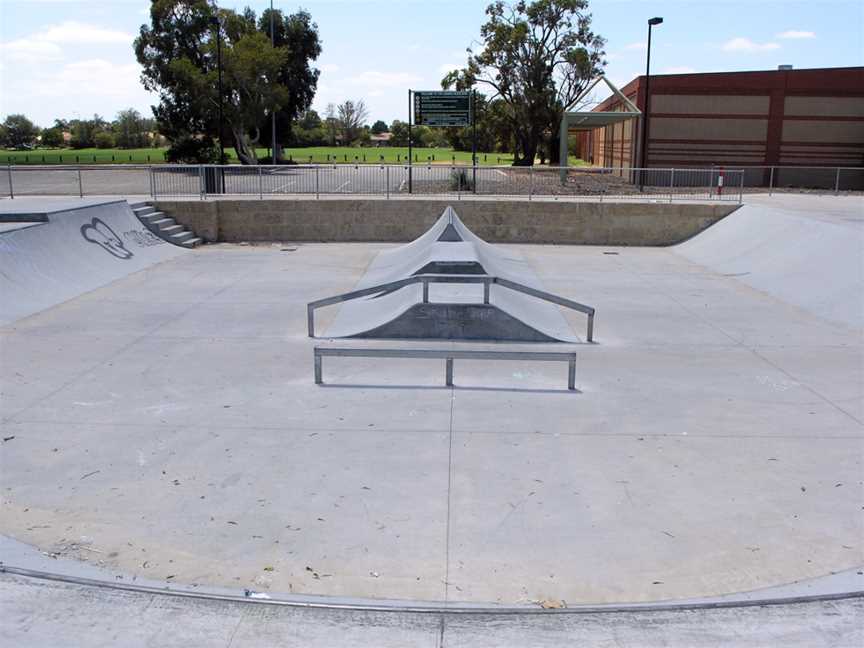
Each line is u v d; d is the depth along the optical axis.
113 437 7.05
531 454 6.73
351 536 5.31
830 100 33.09
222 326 11.38
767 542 5.27
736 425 7.51
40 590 4.54
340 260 17.81
